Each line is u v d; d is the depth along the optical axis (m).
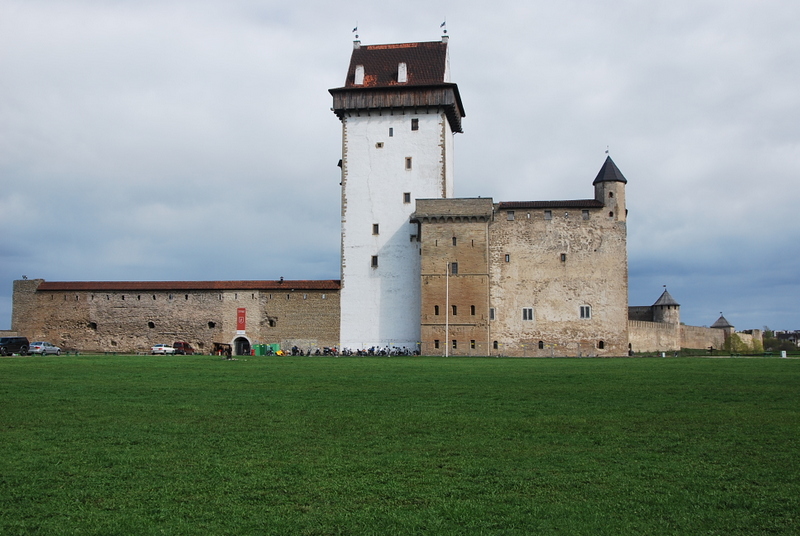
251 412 23.05
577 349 78.62
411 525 11.93
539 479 14.54
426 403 25.33
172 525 11.99
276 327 82.94
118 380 34.53
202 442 18.08
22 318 87.25
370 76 85.50
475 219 78.62
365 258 83.06
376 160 84.12
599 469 15.29
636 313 112.25
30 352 76.44
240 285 83.81
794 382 33.44
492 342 79.62
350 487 14.02
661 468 15.35
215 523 12.09
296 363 52.94
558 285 79.44
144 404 25.00
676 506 12.80
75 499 13.36
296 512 12.60
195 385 32.09
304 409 23.75
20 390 29.48
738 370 43.16
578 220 79.88
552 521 12.05
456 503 13.02
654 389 30.17
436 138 83.38
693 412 22.84
